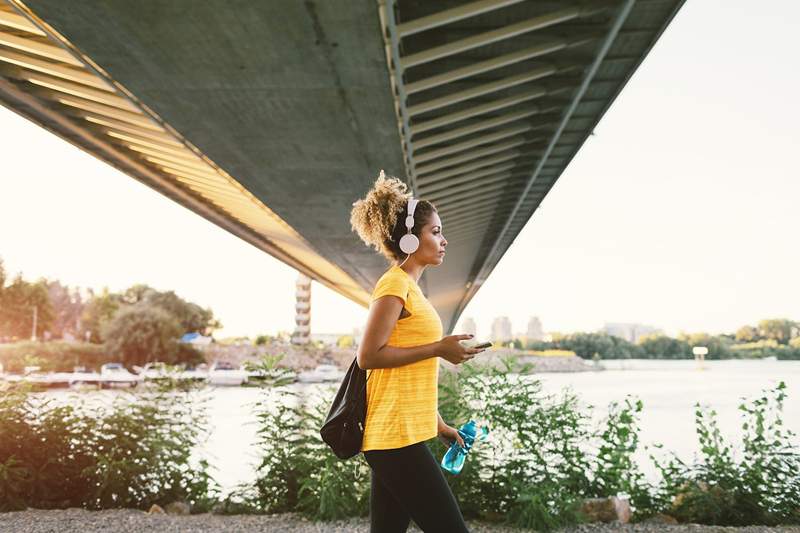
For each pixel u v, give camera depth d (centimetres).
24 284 8569
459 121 1350
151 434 654
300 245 2639
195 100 962
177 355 6606
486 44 1031
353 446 265
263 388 645
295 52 802
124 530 552
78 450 652
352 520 581
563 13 938
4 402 643
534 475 582
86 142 1557
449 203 2042
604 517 575
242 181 1419
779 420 618
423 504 257
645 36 1059
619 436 603
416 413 263
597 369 11075
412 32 879
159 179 1889
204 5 694
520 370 615
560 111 1390
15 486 622
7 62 1145
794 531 551
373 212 291
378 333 258
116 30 750
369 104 975
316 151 1205
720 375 7538
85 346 6362
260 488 634
